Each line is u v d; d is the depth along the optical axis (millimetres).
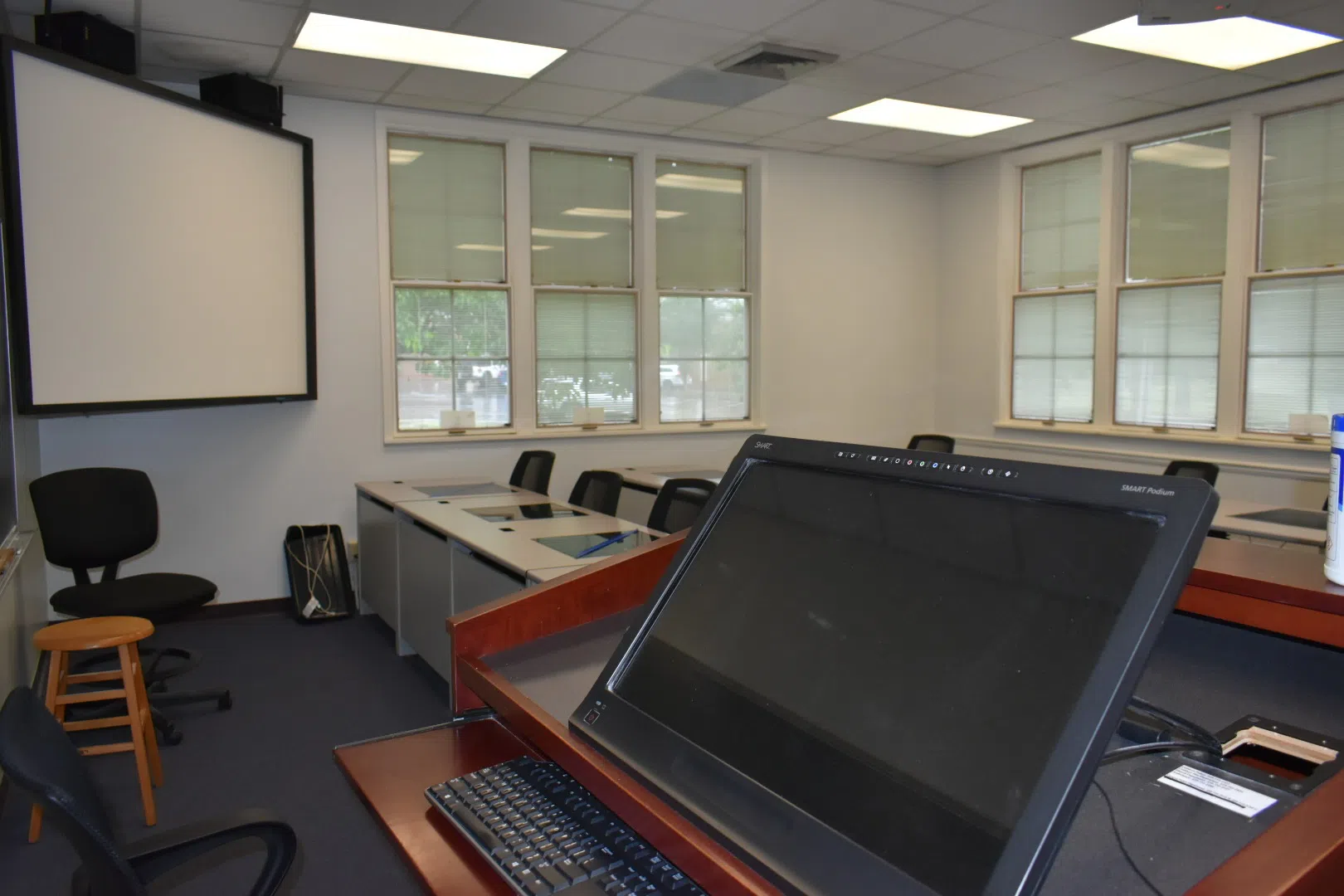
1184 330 5527
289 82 4715
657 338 6086
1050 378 6352
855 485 847
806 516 877
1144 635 564
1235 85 4883
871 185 6762
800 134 5895
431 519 3779
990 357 6660
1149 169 5676
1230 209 5207
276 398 4664
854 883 604
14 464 3627
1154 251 5676
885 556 781
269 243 4586
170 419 4793
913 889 575
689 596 924
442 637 3756
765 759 726
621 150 5867
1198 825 683
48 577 4449
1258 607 1010
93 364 3508
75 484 3660
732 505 966
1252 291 5176
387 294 5258
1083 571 632
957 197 6863
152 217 3799
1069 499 660
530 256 5676
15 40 3121
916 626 716
